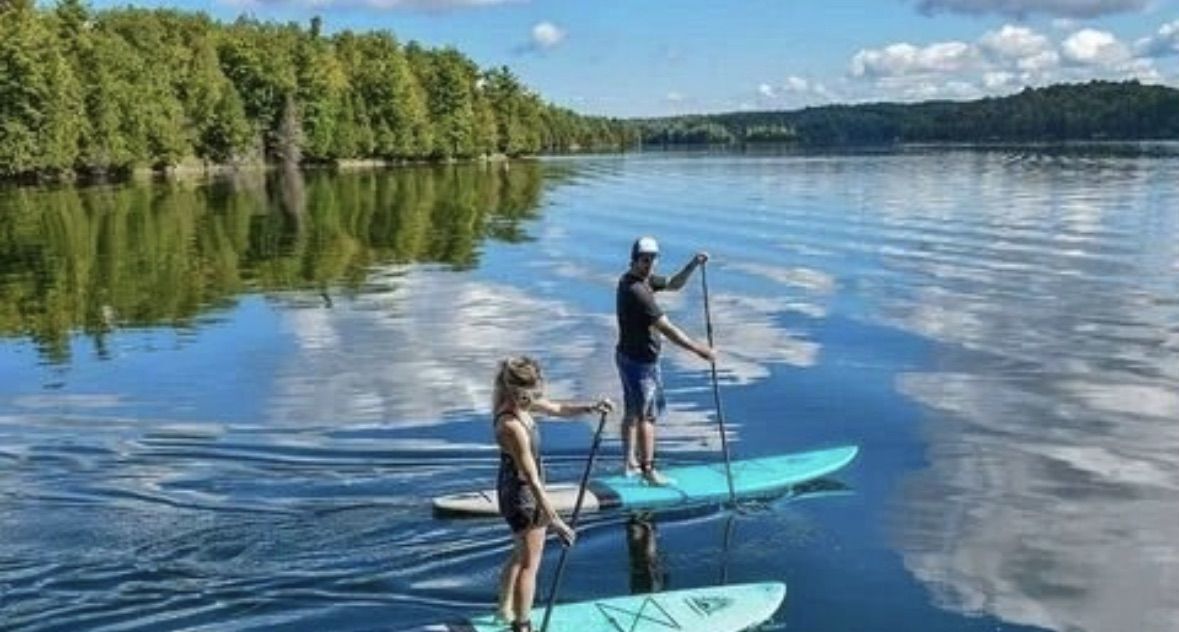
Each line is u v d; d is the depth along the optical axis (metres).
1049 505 11.52
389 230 42.28
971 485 12.16
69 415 15.11
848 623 8.94
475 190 70.06
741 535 10.77
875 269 28.86
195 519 10.95
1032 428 14.23
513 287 26.84
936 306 23.05
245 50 107.12
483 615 8.96
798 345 19.36
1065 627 8.89
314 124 111.69
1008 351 18.61
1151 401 15.41
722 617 8.96
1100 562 10.11
